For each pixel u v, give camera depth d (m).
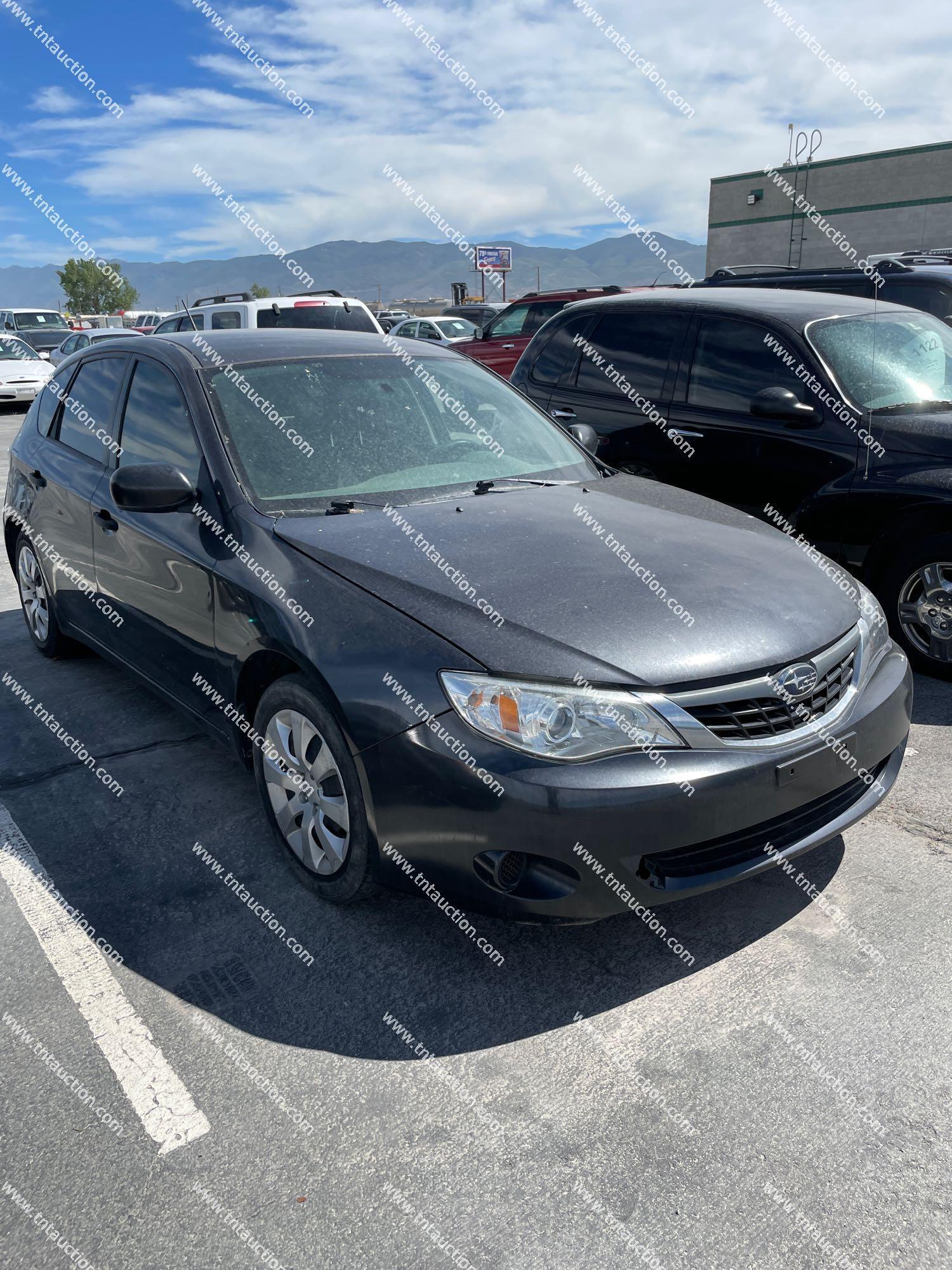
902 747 2.93
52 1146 2.02
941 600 4.38
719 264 33.09
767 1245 1.76
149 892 2.95
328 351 3.81
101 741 4.03
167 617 3.39
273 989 2.50
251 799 3.52
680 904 2.85
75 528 4.10
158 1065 2.24
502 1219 1.83
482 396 3.95
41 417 4.86
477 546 2.85
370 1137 2.03
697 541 3.02
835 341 4.90
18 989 2.52
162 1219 1.85
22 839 3.27
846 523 4.61
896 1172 1.91
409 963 2.60
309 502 3.11
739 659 2.43
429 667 2.40
